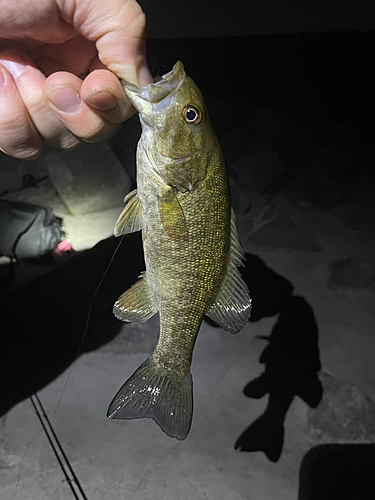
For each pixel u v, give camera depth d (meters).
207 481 0.29
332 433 0.32
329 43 0.67
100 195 0.54
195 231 0.17
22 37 0.18
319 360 0.37
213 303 0.18
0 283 0.42
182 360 0.19
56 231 0.47
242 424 0.32
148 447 0.31
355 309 0.41
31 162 0.55
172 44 0.69
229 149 0.62
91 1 0.16
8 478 0.29
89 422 0.32
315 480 0.29
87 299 0.41
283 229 0.51
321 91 0.68
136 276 0.43
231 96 0.68
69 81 0.16
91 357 0.36
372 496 0.28
